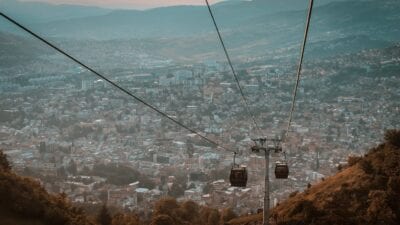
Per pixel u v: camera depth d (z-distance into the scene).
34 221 53.59
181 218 84.94
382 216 49.91
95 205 117.81
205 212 92.06
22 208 53.56
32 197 55.88
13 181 56.97
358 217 51.50
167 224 72.88
